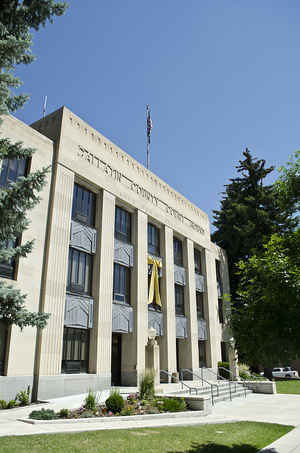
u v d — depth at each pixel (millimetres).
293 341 8273
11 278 15617
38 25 9859
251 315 9211
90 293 19828
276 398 21422
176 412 13812
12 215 9031
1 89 9023
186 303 29203
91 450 8312
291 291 8461
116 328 20938
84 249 19891
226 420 13383
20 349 15086
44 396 15344
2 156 9430
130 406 13477
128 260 23375
